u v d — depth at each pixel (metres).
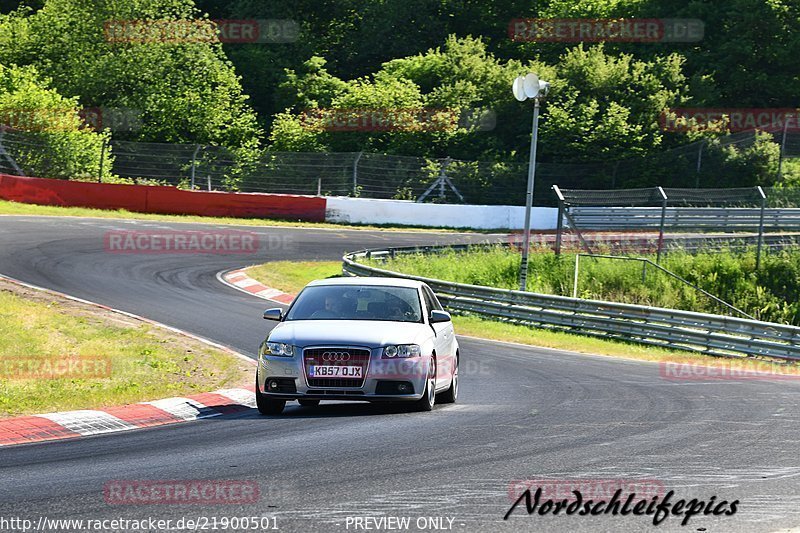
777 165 94.38
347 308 20.33
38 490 12.02
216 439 16.11
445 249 59.41
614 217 56.59
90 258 47.84
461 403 21.55
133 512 10.86
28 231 53.78
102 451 15.01
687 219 56.47
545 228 81.44
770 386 26.05
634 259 51.53
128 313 34.50
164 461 14.01
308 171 83.69
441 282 47.06
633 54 114.56
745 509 11.20
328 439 15.92
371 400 18.70
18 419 17.72
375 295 20.70
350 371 18.66
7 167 73.94
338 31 135.50
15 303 32.12
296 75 119.81
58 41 100.81
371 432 16.66
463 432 16.67
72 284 40.31
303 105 113.06
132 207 68.81
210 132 98.75
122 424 18.14
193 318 35.03
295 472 13.12
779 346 36.59
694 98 103.31
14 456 14.58
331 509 11.00
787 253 59.00
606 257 52.56
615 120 93.44
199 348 28.50
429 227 78.06
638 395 23.20
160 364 25.36
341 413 19.59
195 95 98.31
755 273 57.16
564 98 101.62
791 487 12.34
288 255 56.47
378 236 68.94
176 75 99.81
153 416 19.02
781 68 115.50
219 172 83.06
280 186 82.94
